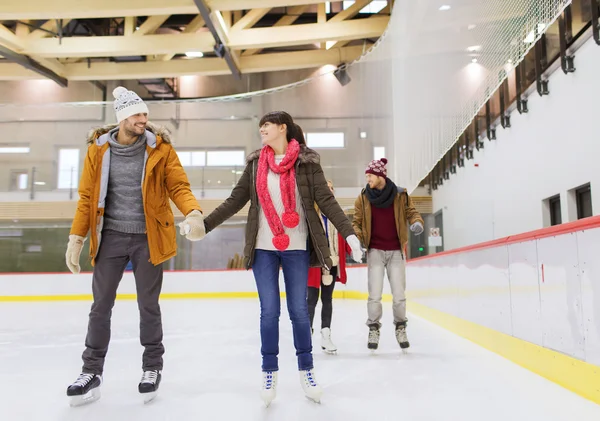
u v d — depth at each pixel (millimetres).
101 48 11414
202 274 9742
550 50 5953
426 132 5199
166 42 11305
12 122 12961
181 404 2027
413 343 3727
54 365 3070
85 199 2066
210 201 12555
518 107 6754
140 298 2100
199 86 14680
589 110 5180
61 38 11227
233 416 1856
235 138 12969
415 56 5637
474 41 3598
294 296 2049
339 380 2467
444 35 4387
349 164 10914
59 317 6289
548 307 2514
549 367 2490
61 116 13102
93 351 2080
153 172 2111
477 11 3520
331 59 12750
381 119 8195
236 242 10820
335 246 3348
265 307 2021
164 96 14758
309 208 2033
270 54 12969
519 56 2830
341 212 2029
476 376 2559
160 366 2121
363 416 1851
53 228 11195
